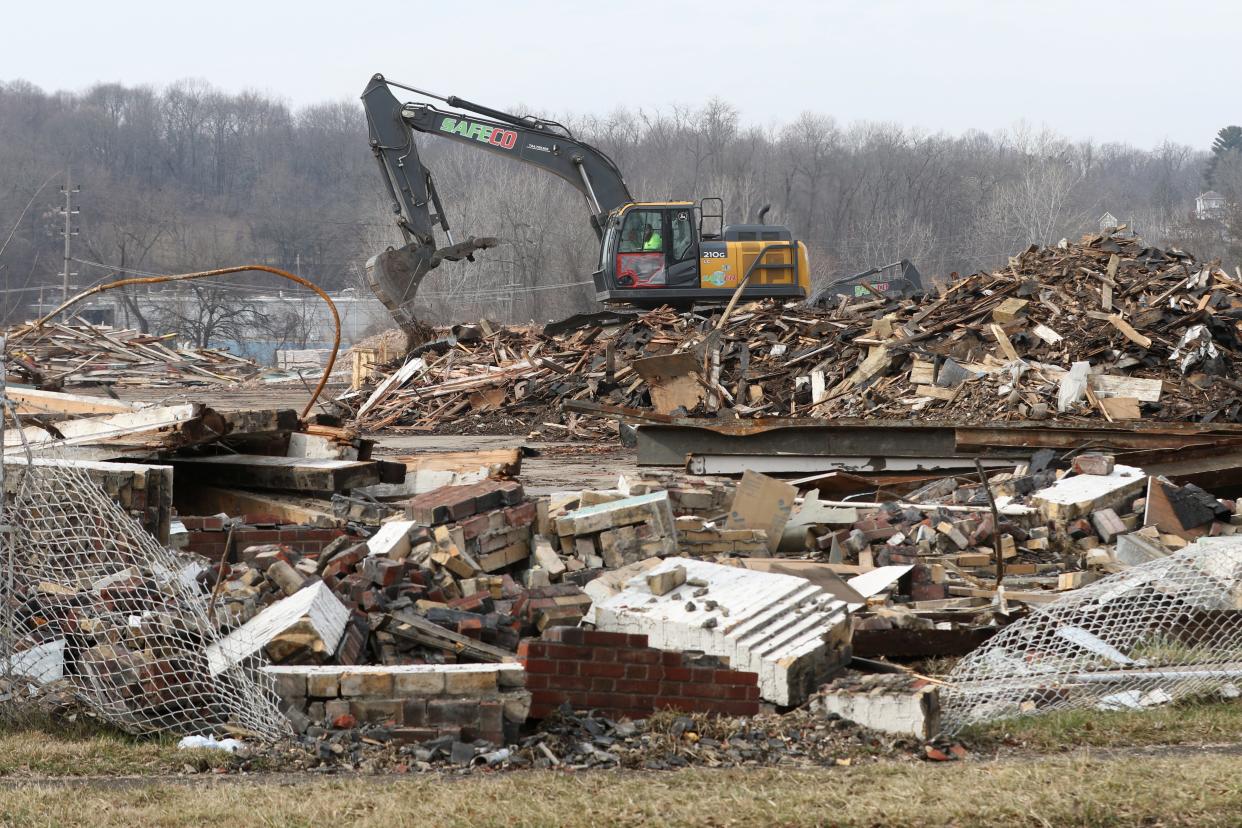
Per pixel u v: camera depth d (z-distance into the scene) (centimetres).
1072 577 2733
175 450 3488
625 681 2016
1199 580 2398
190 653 2034
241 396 12056
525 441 7094
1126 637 2338
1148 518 3138
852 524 3188
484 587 2439
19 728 2016
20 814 1570
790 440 4553
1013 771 1711
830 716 2020
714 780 1727
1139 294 6550
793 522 3203
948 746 1911
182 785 1734
